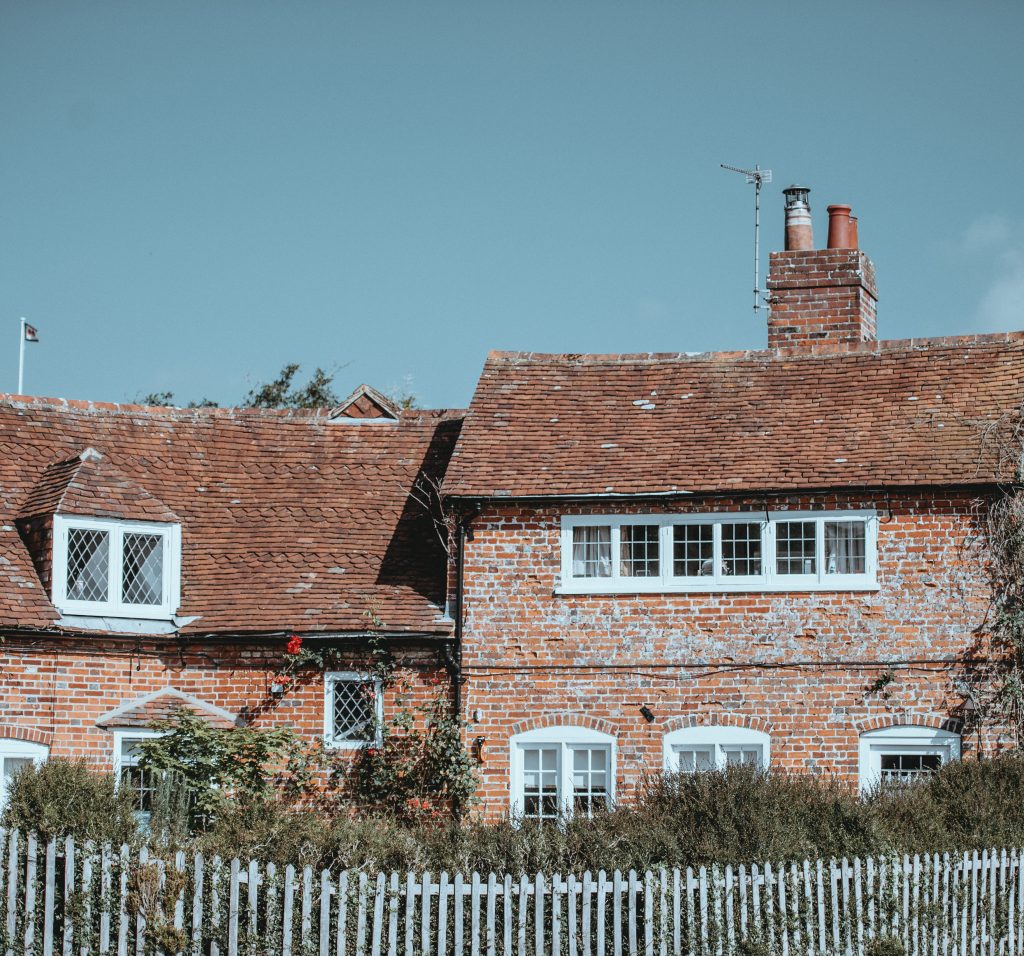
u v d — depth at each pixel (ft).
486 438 79.36
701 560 73.51
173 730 69.97
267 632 74.23
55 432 82.02
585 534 74.64
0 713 70.28
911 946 51.34
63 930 45.96
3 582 71.72
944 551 71.36
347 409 88.69
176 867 46.60
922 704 70.69
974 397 76.54
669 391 82.48
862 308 84.89
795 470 73.41
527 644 73.97
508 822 52.42
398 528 81.15
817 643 71.87
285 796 73.20
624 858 48.93
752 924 48.73
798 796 54.75
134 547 75.72
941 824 55.98
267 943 45.68
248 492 83.25
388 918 46.65
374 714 73.97
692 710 72.43
